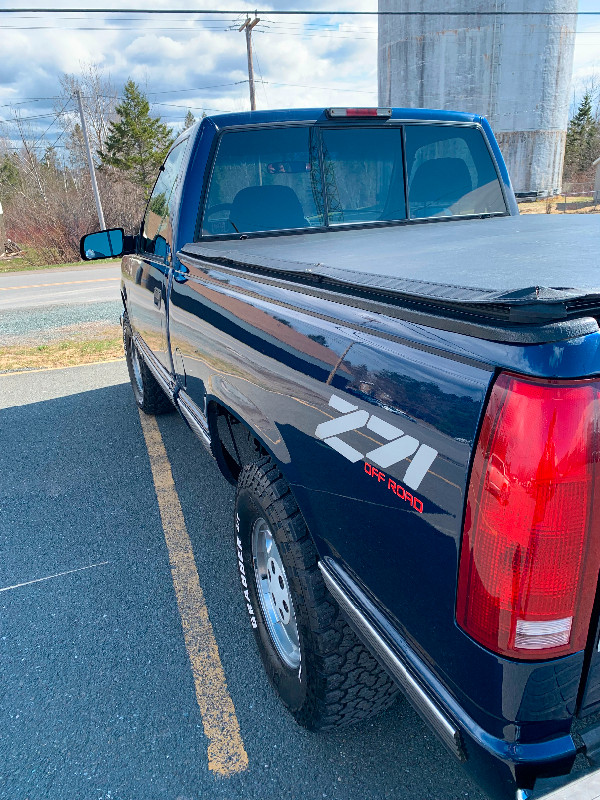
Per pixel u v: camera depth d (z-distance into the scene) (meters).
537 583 1.04
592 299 1.03
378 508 1.37
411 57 28.17
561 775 1.13
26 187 38.62
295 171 3.23
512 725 1.11
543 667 1.08
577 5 28.48
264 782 1.97
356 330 1.45
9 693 2.38
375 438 1.34
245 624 2.73
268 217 3.22
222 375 2.29
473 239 2.30
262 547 2.25
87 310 11.65
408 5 27.52
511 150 29.83
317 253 2.12
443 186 3.66
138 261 4.10
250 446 2.70
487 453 1.04
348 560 1.58
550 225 2.79
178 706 2.29
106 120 55.25
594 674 1.15
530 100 29.03
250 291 2.05
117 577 3.10
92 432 5.09
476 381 1.06
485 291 1.09
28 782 2.01
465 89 28.28
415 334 1.23
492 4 26.77
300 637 1.84
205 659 2.53
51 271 21.48
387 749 2.07
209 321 2.41
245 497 2.11
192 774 2.01
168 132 56.34
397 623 1.39
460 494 1.10
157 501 3.86
